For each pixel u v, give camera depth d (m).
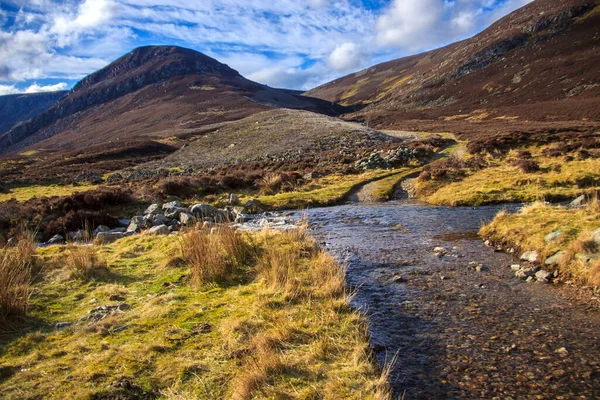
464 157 36.53
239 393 5.31
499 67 149.62
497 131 51.78
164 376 5.83
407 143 48.09
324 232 17.28
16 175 64.56
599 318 7.50
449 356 6.53
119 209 25.23
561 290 8.90
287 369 5.96
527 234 12.17
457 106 128.38
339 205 25.86
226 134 81.44
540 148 35.56
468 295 8.97
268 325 7.39
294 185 32.34
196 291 9.48
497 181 25.47
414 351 6.74
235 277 10.34
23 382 5.65
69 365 6.11
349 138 59.28
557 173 25.61
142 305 8.65
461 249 12.76
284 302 8.46
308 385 5.57
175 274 10.77
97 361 6.20
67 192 38.88
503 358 6.38
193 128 130.38
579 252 9.62
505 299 8.63
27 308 8.47
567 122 62.91
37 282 10.34
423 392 5.62
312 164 41.75
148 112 187.75
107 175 55.84
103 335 7.20
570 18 154.88
